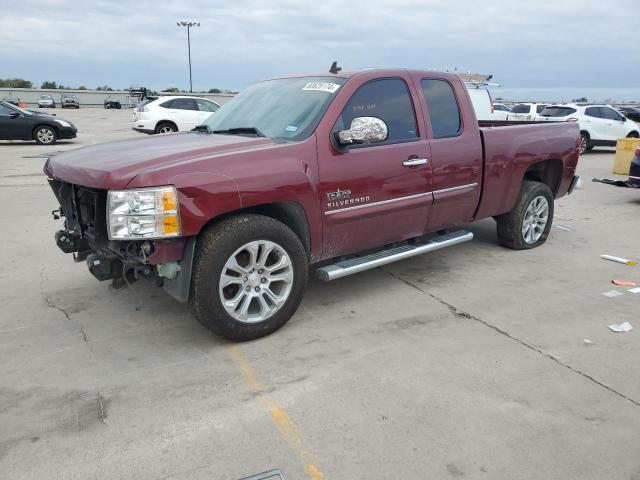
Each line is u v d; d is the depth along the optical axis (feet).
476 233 22.30
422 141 14.74
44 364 11.31
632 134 58.65
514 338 12.48
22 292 15.23
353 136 12.22
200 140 13.10
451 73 16.15
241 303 11.84
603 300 14.84
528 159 18.08
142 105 61.41
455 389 10.28
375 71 14.19
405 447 8.62
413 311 14.05
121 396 10.12
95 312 13.92
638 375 10.84
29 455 8.50
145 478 7.98
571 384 10.48
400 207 14.34
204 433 9.02
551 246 20.38
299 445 8.69
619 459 8.37
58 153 14.19
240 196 11.16
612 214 26.35
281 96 14.60
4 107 55.36
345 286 15.89
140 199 10.25
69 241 13.29
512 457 8.39
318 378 10.70
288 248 12.10
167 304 14.42
